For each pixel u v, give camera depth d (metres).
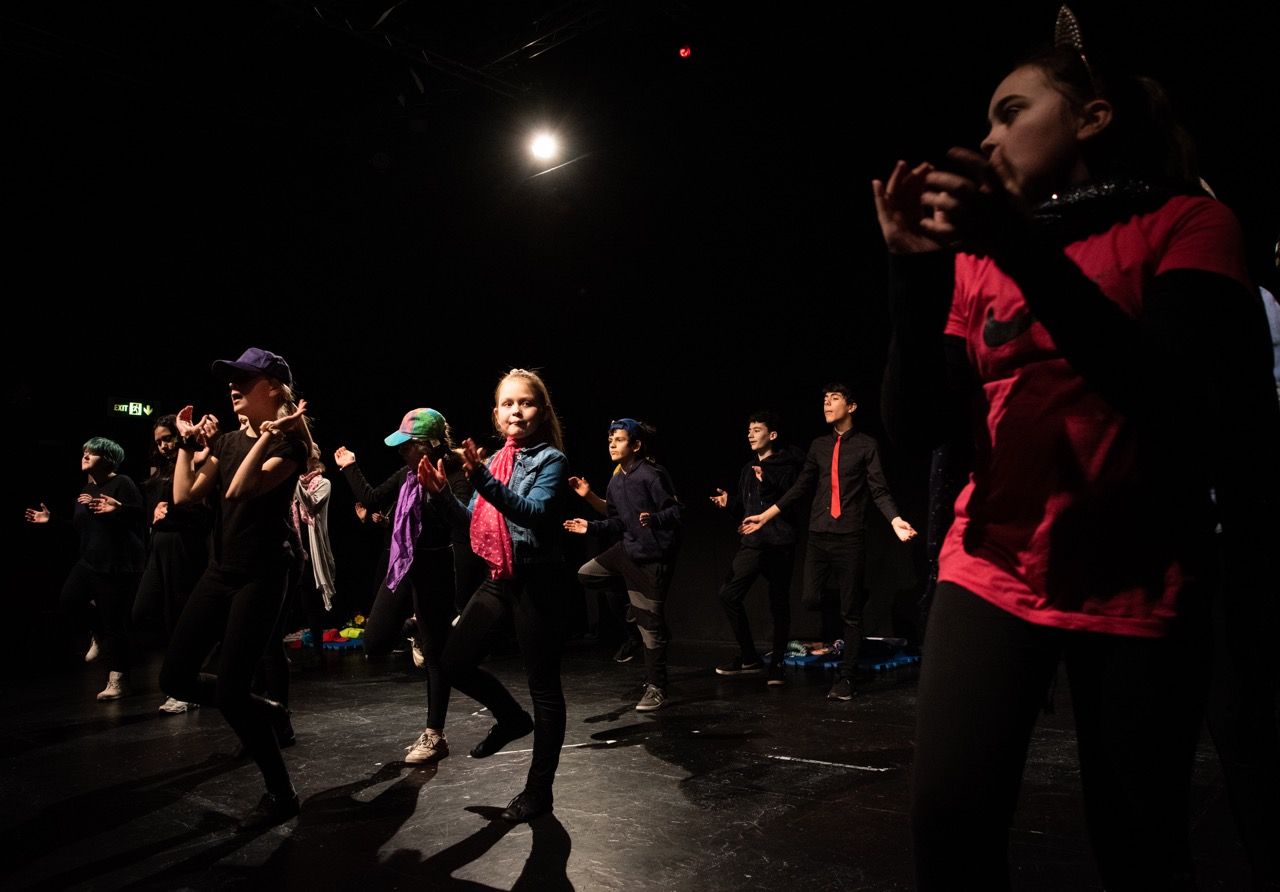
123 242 8.52
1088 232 0.99
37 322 8.23
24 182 7.71
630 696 5.05
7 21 6.11
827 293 6.49
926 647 1.06
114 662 5.26
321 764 3.60
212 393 9.28
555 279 8.23
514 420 2.97
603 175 7.77
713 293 7.17
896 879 2.24
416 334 9.14
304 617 7.94
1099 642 0.95
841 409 5.10
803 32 5.90
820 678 5.51
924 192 0.88
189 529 4.53
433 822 2.82
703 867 2.36
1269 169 4.41
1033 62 1.06
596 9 6.05
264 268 9.30
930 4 5.38
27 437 8.29
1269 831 1.48
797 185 6.56
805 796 2.99
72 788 3.31
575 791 3.12
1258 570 0.89
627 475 4.82
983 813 0.94
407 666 6.43
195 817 2.94
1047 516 0.97
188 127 7.55
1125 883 0.98
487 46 6.51
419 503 3.54
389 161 8.27
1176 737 0.92
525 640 2.82
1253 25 4.42
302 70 6.99
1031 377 0.99
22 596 8.06
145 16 6.21
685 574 7.46
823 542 5.12
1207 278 0.86
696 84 6.71
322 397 9.55
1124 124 1.08
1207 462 0.87
